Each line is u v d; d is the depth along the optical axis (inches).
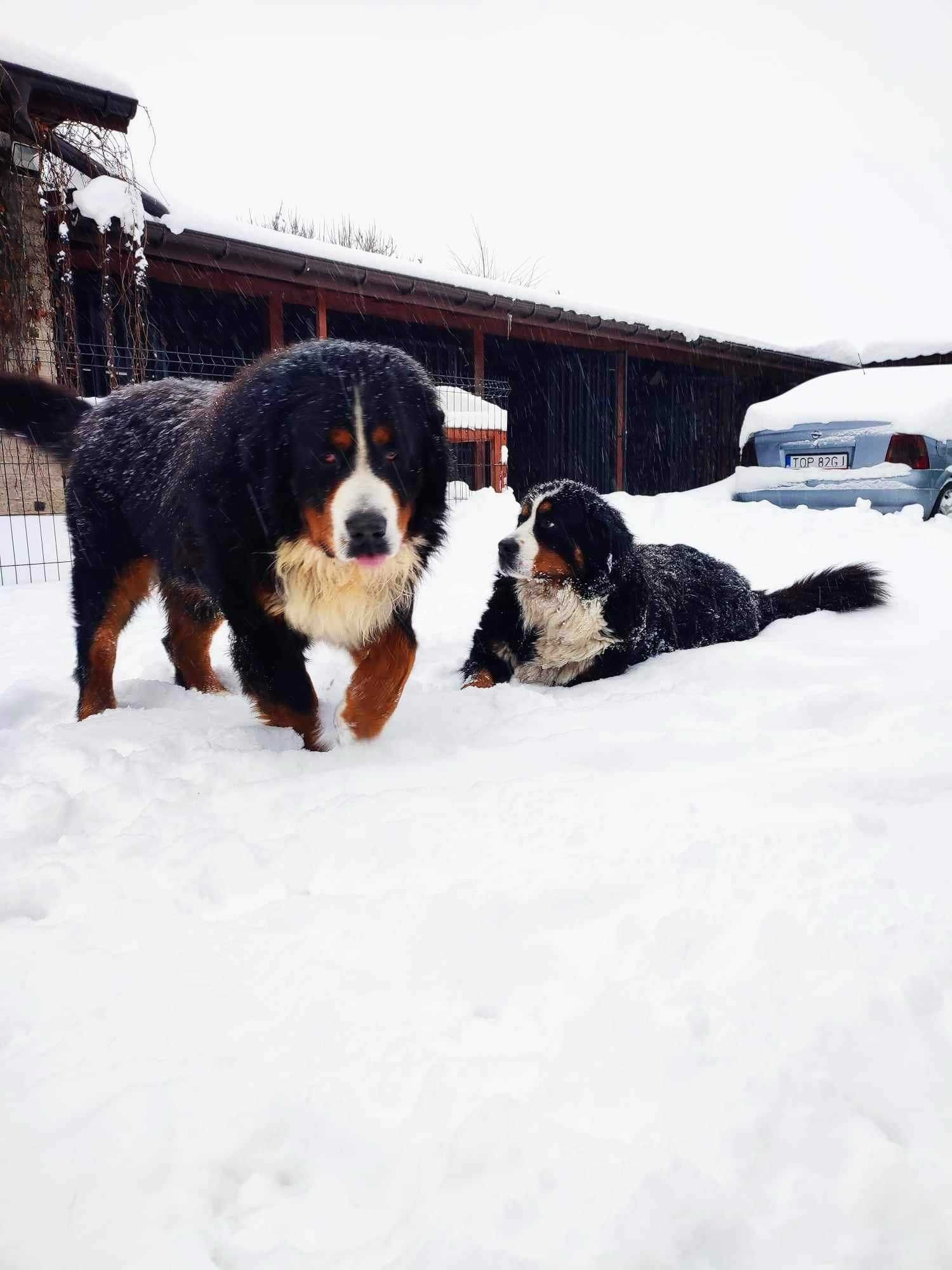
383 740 121.4
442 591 254.5
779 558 290.0
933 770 93.6
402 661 126.6
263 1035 54.7
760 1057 51.1
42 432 159.6
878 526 317.7
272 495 113.6
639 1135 45.9
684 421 729.6
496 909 67.5
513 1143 45.1
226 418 117.3
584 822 82.6
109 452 147.2
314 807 91.8
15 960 64.1
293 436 111.1
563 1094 48.8
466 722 130.0
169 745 116.9
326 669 167.9
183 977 61.2
